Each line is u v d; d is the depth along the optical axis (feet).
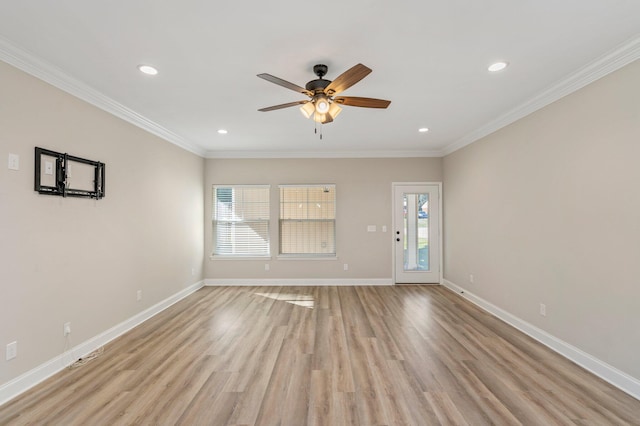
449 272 18.34
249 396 7.41
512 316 12.05
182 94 10.12
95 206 10.16
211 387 7.80
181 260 16.14
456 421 6.51
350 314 13.47
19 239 7.64
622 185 7.63
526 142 11.19
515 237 11.87
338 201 19.26
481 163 14.44
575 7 5.95
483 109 11.64
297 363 9.04
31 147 7.94
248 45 7.26
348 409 6.92
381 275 19.15
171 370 8.64
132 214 12.10
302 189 19.35
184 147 16.44
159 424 6.44
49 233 8.46
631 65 7.37
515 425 6.38
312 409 6.93
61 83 8.72
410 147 18.15
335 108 8.23
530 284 11.01
